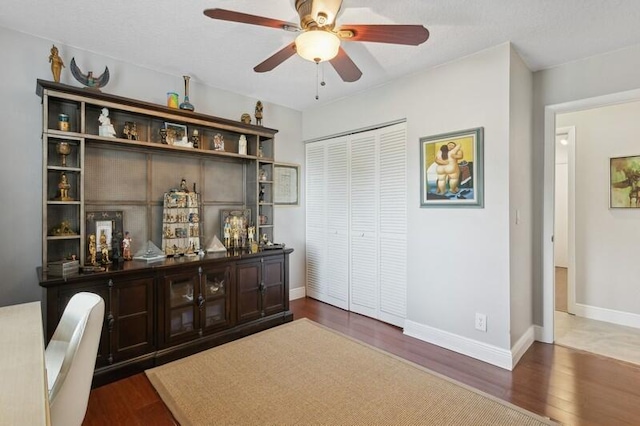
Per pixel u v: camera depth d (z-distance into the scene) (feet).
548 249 9.75
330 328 10.71
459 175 8.94
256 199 11.62
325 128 13.17
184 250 10.03
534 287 9.94
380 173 11.41
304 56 5.70
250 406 6.48
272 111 13.14
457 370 7.95
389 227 11.14
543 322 9.77
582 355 8.80
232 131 11.10
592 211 11.68
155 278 8.20
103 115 8.31
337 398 6.74
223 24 7.30
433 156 9.51
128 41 8.12
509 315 8.09
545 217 9.82
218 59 9.12
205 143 10.92
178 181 10.36
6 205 7.58
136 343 7.88
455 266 9.07
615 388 7.16
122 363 7.62
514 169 8.44
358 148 12.17
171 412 6.31
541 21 7.07
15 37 7.64
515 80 8.47
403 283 10.73
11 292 7.66
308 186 14.25
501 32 7.56
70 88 7.50
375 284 11.63
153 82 9.81
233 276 9.86
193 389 7.08
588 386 7.24
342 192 12.79
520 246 8.87
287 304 11.42
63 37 7.93
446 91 9.23
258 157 11.61
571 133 12.12
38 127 7.97
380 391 7.00
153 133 9.72
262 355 8.70
